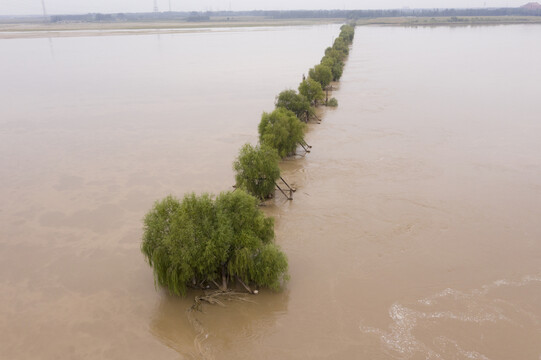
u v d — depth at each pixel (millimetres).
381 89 74938
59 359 19031
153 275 23781
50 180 38125
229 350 19266
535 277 23734
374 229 28891
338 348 19234
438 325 20391
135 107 63500
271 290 23016
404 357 18641
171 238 21234
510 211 31000
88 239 28656
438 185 35469
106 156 43812
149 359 18938
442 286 23094
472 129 50500
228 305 22000
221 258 21859
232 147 45875
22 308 22234
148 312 21781
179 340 19953
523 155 41906
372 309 21547
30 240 28562
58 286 23938
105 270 25328
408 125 52656
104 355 19203
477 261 25234
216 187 36125
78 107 63844
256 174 32031
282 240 27812
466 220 29844
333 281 23703
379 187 35344
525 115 56062
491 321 20547
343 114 59000
